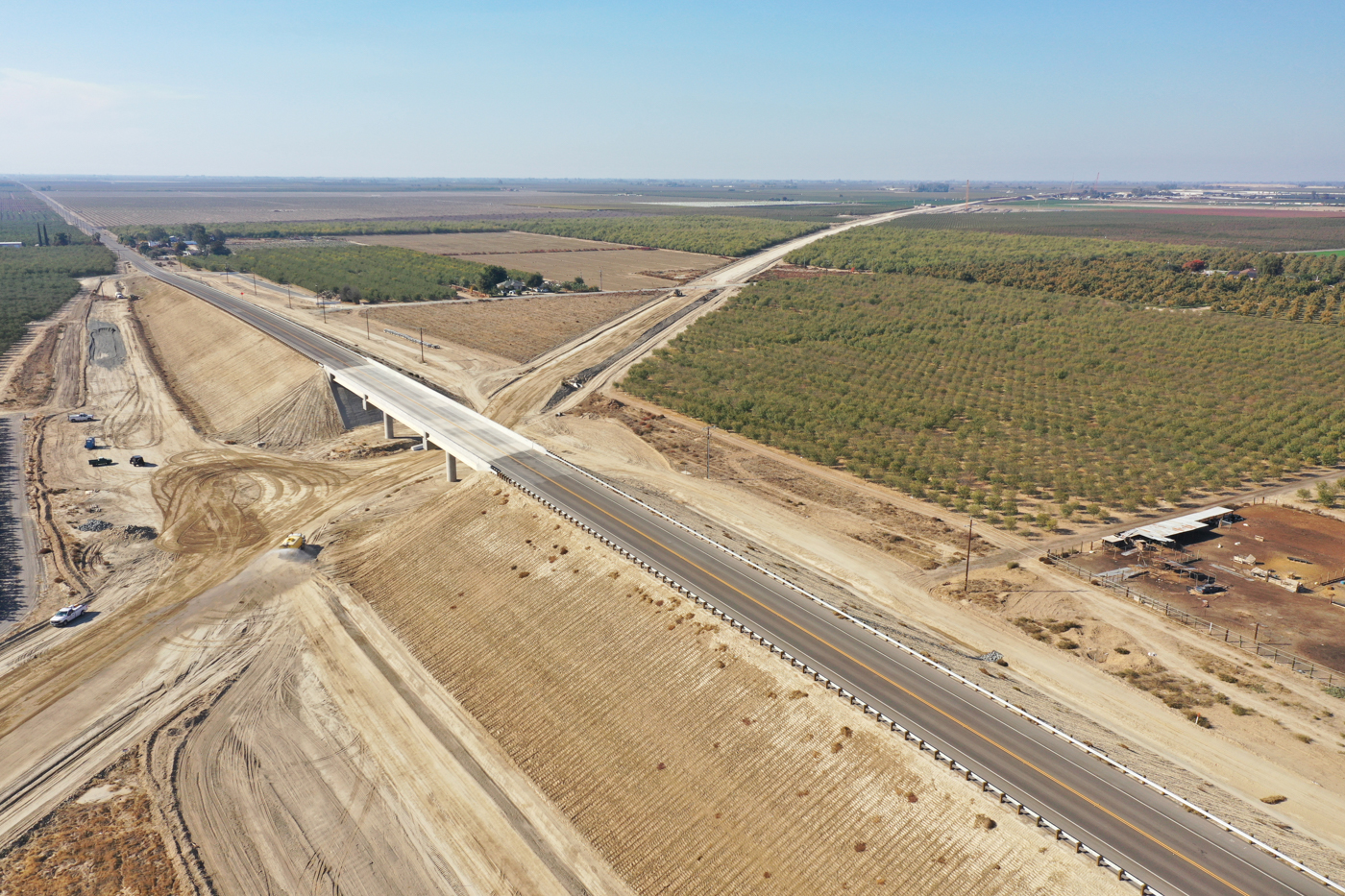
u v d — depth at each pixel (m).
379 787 58.44
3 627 79.19
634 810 54.47
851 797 51.03
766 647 63.28
